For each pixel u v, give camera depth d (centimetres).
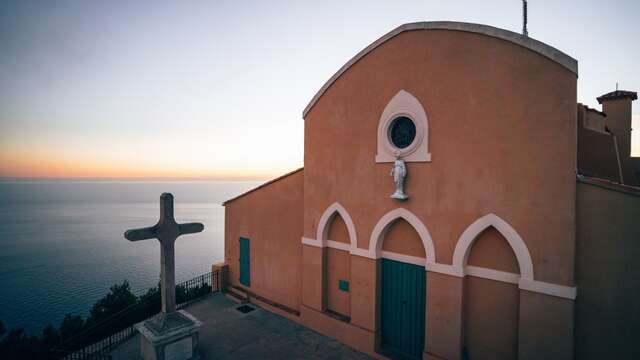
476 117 784
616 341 636
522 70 723
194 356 912
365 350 990
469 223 795
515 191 732
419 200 878
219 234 12581
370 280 987
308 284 1165
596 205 653
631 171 1328
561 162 680
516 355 757
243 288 1448
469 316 825
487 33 761
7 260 7850
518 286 739
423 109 864
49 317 4359
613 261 636
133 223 14762
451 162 821
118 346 1020
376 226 972
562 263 676
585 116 985
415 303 923
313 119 1153
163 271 885
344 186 1056
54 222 15112
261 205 1377
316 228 1142
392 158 927
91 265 7325
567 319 668
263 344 1039
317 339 1072
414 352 926
